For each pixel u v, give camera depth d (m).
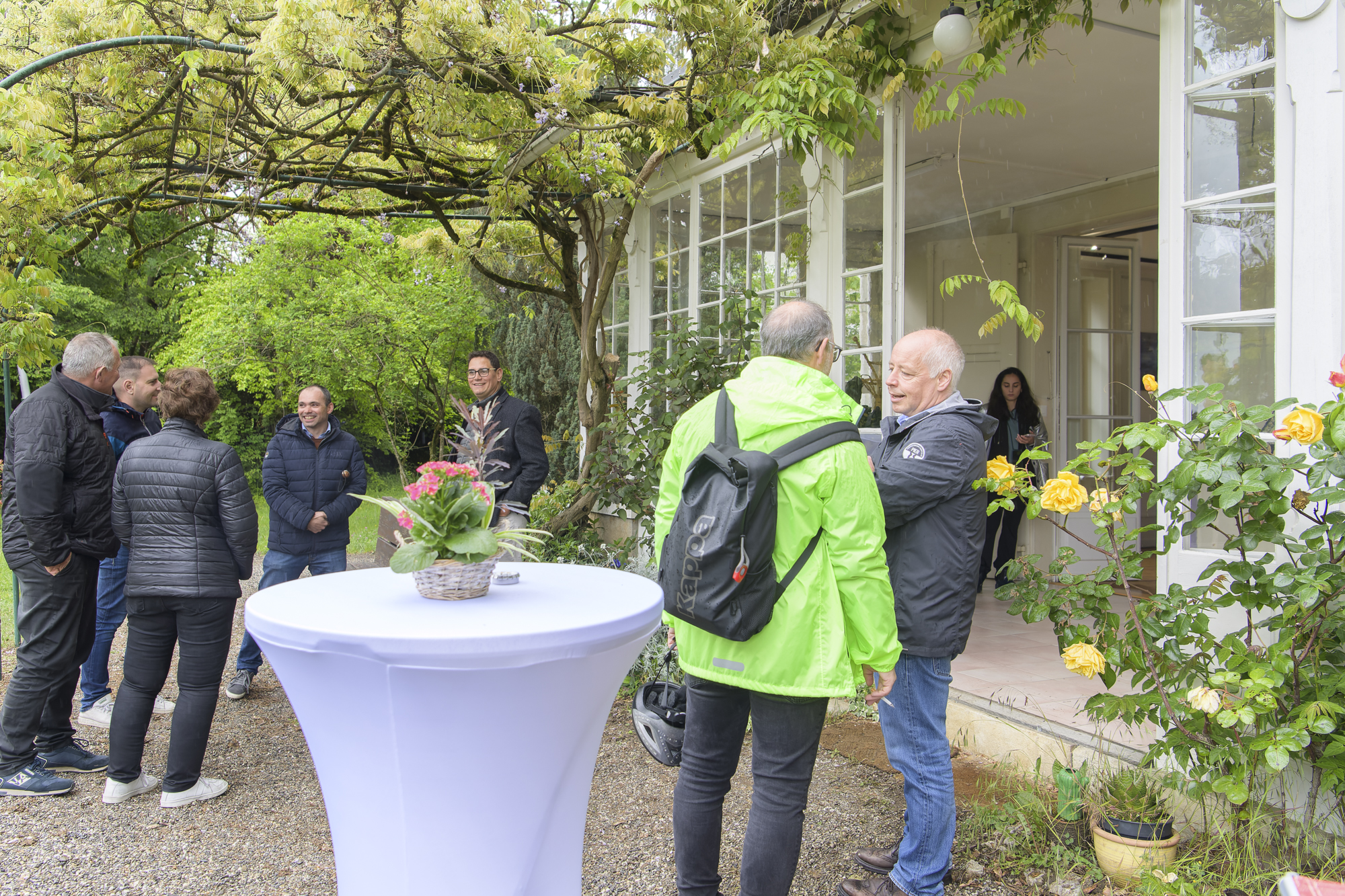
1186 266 2.67
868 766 3.12
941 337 2.22
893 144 3.91
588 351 5.75
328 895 2.35
